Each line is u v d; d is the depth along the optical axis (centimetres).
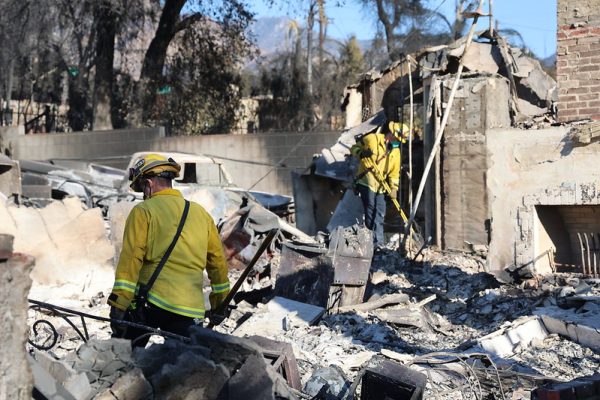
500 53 1484
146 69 2912
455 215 1191
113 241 1032
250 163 2000
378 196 1188
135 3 2794
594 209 949
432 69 1295
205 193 1302
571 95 1014
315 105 3134
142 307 472
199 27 2983
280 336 727
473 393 554
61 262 966
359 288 850
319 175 1507
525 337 723
